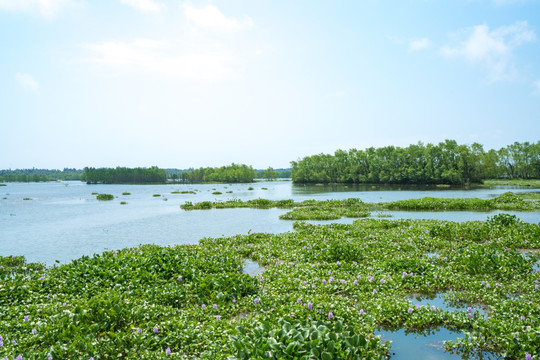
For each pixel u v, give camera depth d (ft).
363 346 19.81
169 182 581.53
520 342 22.26
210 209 133.90
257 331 21.30
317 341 18.78
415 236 58.39
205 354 21.50
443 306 30.83
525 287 33.01
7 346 22.09
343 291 33.78
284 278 37.06
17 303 31.14
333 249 47.39
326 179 429.79
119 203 169.58
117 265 39.70
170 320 26.35
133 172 577.43
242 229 84.53
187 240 71.92
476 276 37.40
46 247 66.74
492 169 347.97
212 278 35.12
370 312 28.35
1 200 197.98
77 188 383.86
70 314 25.27
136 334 23.72
